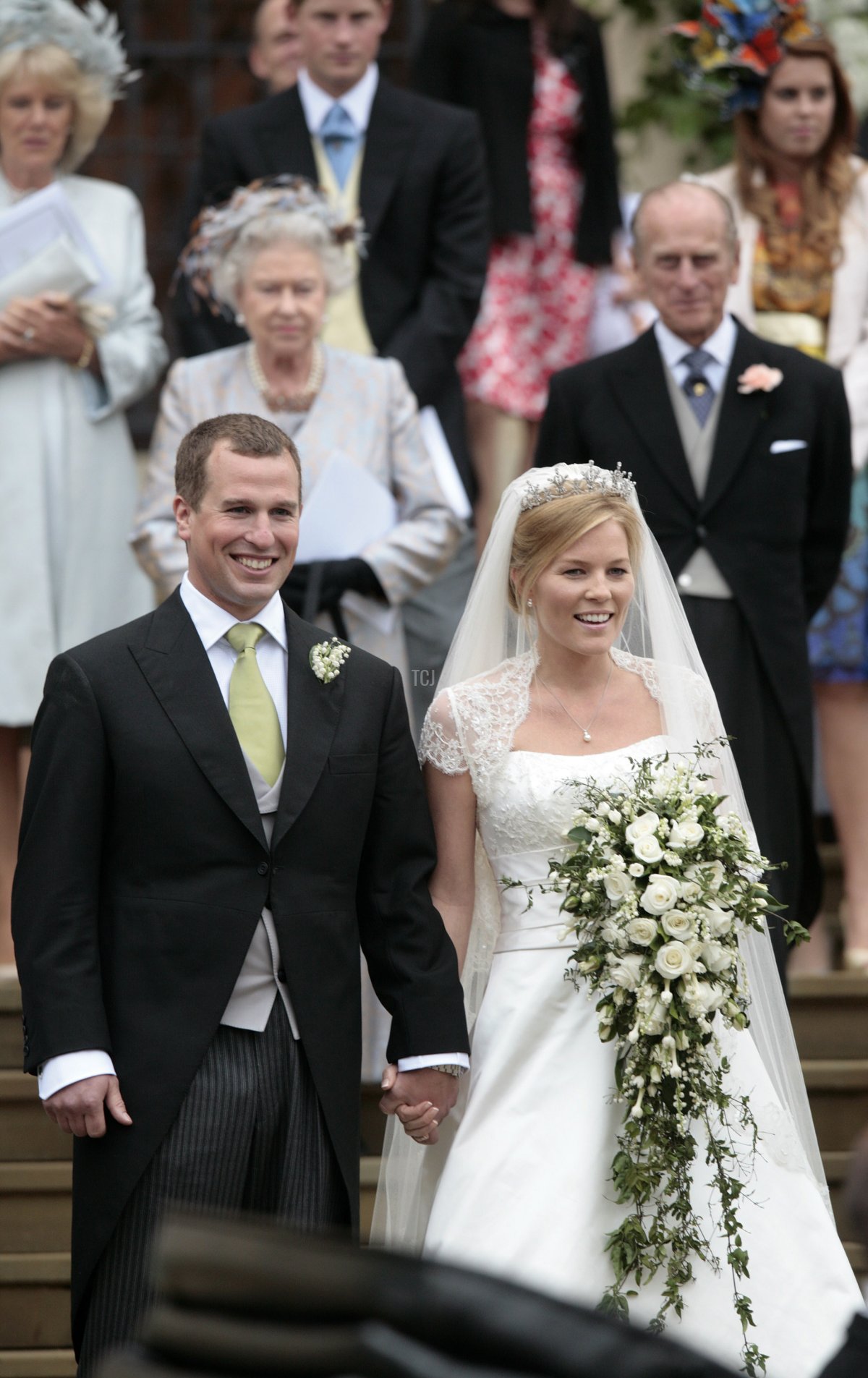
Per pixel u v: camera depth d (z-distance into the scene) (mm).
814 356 21750
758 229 21922
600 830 13336
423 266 22016
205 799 12812
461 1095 14062
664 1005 12945
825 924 23953
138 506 19828
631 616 15008
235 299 19016
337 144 22000
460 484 19688
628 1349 4867
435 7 28047
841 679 22125
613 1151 13242
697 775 13742
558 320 24844
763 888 13383
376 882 13664
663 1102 13141
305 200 18969
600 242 24688
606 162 24750
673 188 18672
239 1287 5141
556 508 14148
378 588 18328
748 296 21844
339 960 13117
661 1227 12961
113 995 12703
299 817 12992
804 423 18641
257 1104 12656
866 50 27328
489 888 14664
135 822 12812
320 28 21688
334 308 21531
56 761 12852
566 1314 4969
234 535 12984
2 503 20656
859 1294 13336
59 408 20938
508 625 14852
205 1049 12531
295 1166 12727
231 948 12672
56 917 12617
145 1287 12266
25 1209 17969
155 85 30406
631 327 24969
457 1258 12883
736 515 18453
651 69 29766
